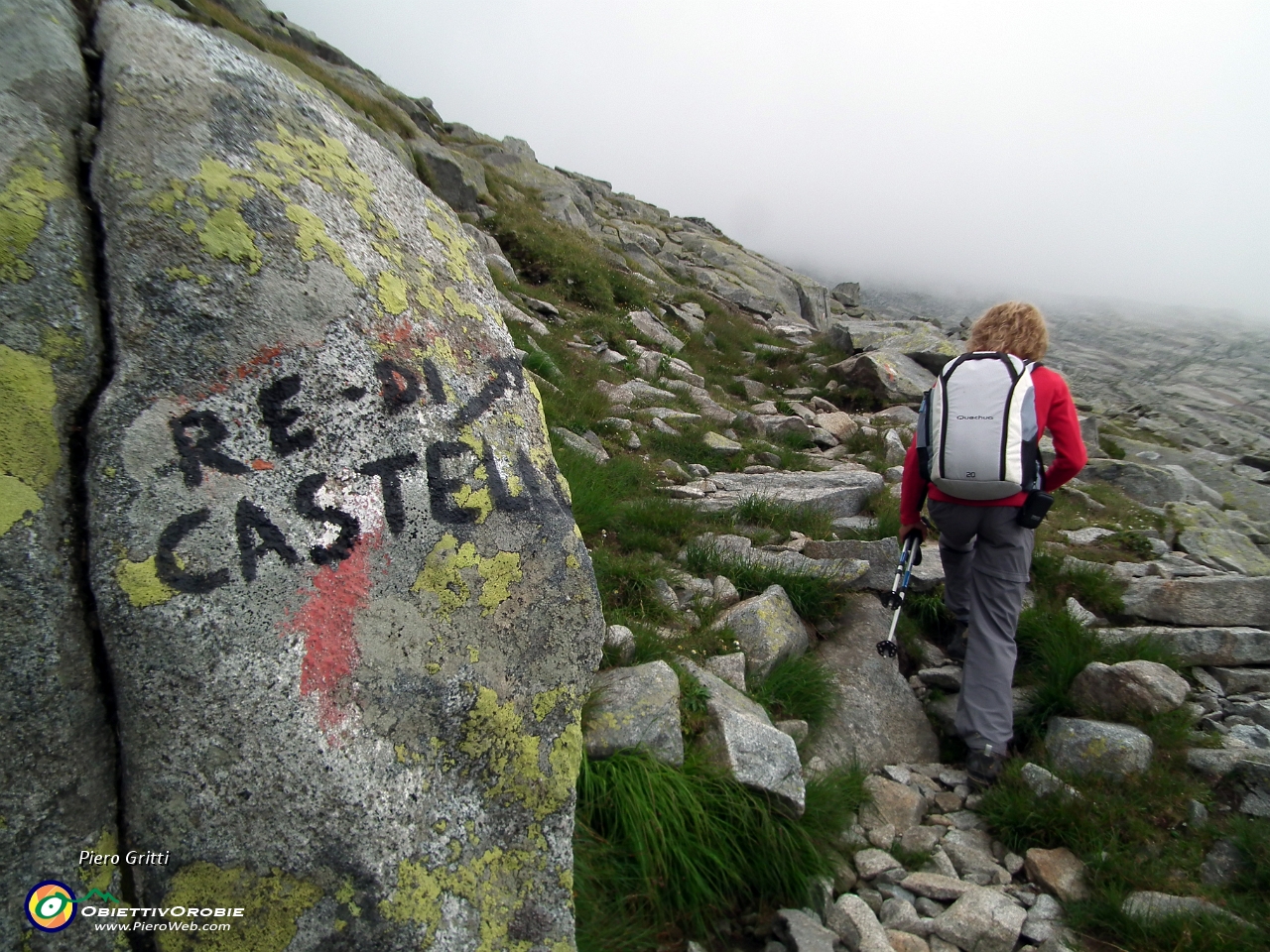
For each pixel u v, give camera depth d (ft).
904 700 13.01
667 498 19.85
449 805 5.94
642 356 38.99
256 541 5.66
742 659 12.10
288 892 5.29
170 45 6.45
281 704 5.42
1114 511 22.58
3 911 4.77
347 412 6.21
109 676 5.28
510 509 6.80
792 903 8.84
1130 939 8.54
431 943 5.54
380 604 5.97
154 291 5.80
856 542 16.20
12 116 5.63
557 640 6.82
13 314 5.32
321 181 6.75
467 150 104.42
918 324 58.59
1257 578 14.96
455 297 7.43
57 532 5.22
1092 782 10.85
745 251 118.42
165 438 5.60
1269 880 9.07
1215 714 12.42
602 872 8.11
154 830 5.24
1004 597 11.53
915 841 10.21
